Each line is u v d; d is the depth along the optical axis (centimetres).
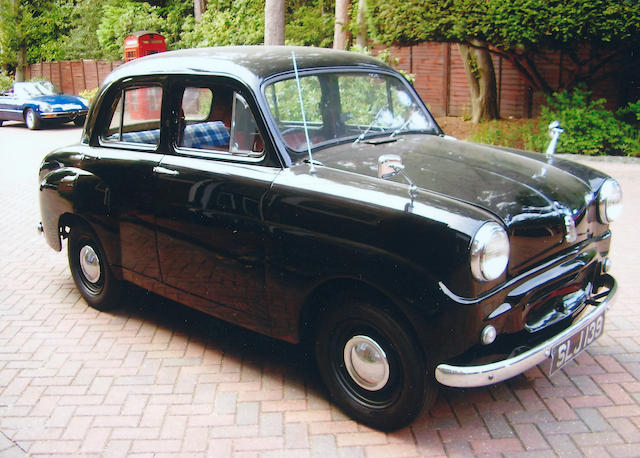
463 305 282
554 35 1055
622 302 480
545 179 350
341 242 309
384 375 316
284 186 334
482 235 279
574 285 345
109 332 460
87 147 461
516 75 1412
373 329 314
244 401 364
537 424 333
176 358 418
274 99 358
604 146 1062
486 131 1215
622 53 1198
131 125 430
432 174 336
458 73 1544
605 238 371
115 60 2752
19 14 3020
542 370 388
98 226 448
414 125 441
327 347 337
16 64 3103
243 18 2250
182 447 322
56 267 611
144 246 419
